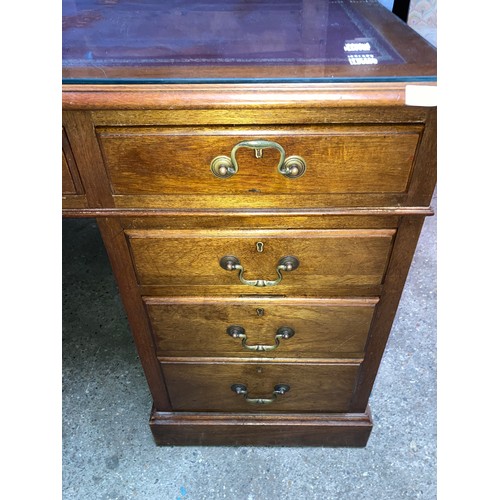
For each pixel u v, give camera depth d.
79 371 1.24
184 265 0.73
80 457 1.04
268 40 0.68
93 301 1.47
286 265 0.71
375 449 1.03
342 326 0.81
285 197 0.64
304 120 0.57
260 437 1.01
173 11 0.83
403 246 0.70
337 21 0.76
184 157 0.60
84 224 1.83
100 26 0.75
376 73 0.55
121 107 0.55
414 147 0.59
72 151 0.60
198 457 1.03
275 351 0.86
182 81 0.54
